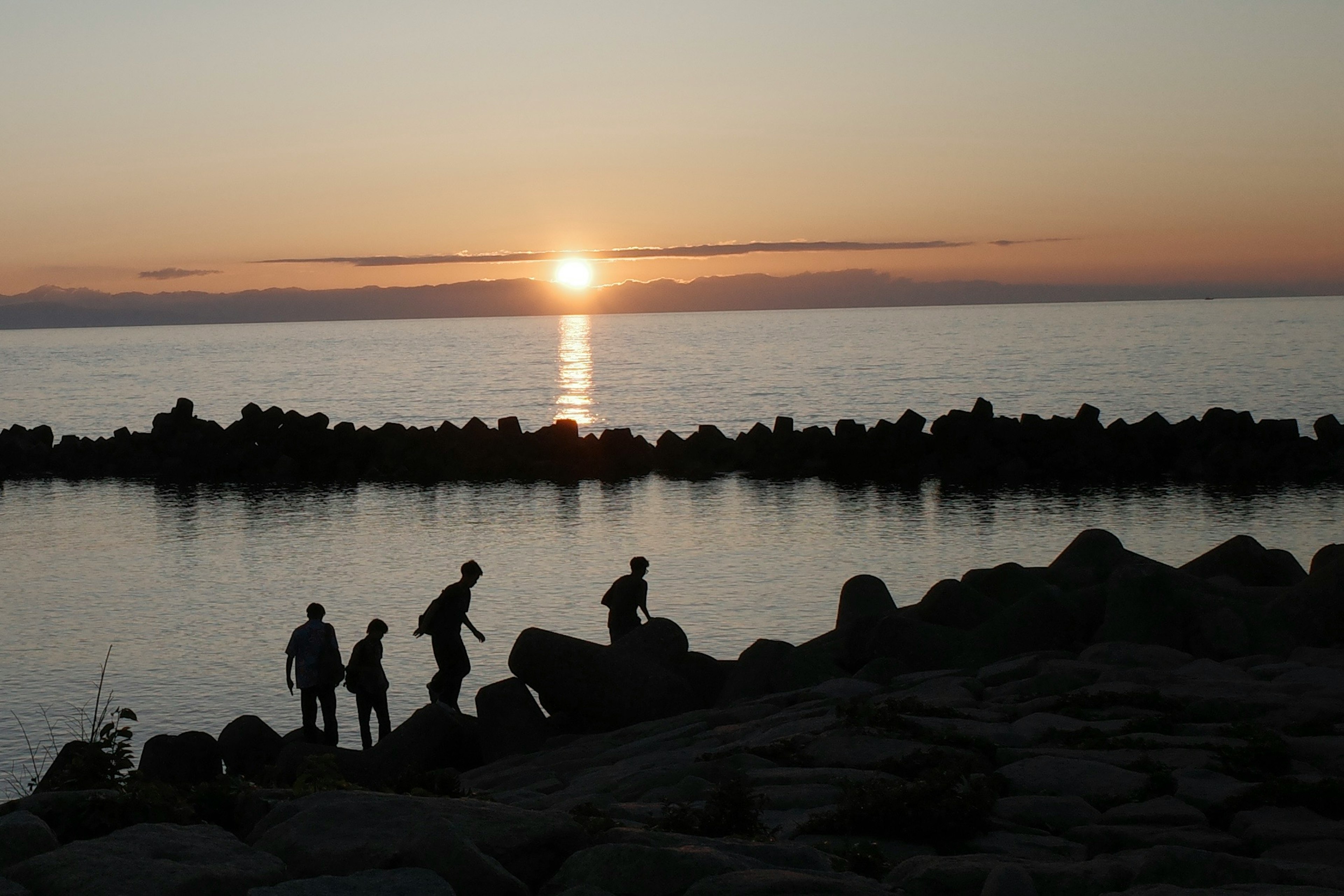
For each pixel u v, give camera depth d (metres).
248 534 34.44
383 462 51.47
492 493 43.78
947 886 6.23
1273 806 8.16
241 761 13.45
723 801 7.65
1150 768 9.08
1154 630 14.26
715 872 5.48
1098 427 48.81
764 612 22.64
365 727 14.87
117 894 4.75
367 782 12.38
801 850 6.14
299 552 30.84
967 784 8.30
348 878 5.05
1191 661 13.39
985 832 7.75
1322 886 6.36
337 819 5.71
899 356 147.88
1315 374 98.50
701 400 90.88
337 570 28.02
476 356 185.75
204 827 5.78
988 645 14.38
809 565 27.61
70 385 129.50
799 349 177.38
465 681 18.41
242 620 22.84
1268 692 11.46
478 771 12.67
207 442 53.03
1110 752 9.61
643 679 14.07
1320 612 14.18
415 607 23.81
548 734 14.20
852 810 7.84
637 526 34.72
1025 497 40.09
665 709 13.99
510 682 14.20
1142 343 164.88
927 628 14.55
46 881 4.91
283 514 38.84
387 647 20.61
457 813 5.88
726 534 32.75
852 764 9.52
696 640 20.47
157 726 16.30
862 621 15.16
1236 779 8.85
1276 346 146.25
